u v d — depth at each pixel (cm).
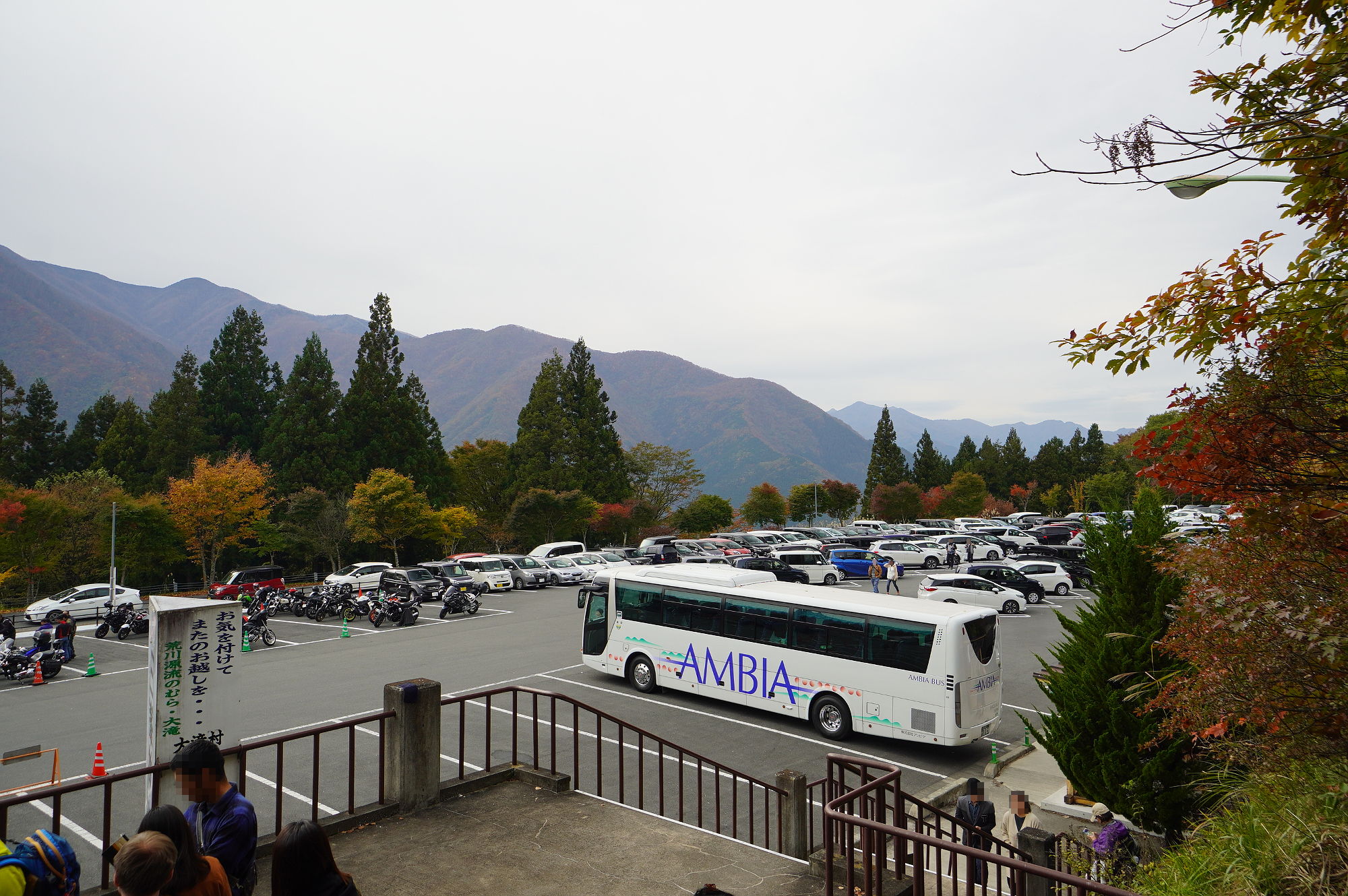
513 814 789
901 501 7788
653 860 705
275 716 1791
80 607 3516
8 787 1385
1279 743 583
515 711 904
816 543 5228
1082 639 1145
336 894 420
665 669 1902
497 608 3528
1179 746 981
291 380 6162
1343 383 474
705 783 1372
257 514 5109
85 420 6894
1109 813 981
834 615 1639
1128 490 6800
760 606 1747
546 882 659
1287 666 521
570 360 7444
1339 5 432
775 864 711
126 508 4594
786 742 1606
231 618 678
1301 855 550
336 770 1410
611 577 2039
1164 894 637
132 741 1648
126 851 359
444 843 723
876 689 1562
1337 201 446
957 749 1620
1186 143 389
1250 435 482
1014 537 5162
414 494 5125
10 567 4053
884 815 650
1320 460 490
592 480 7044
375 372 6194
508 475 6856
